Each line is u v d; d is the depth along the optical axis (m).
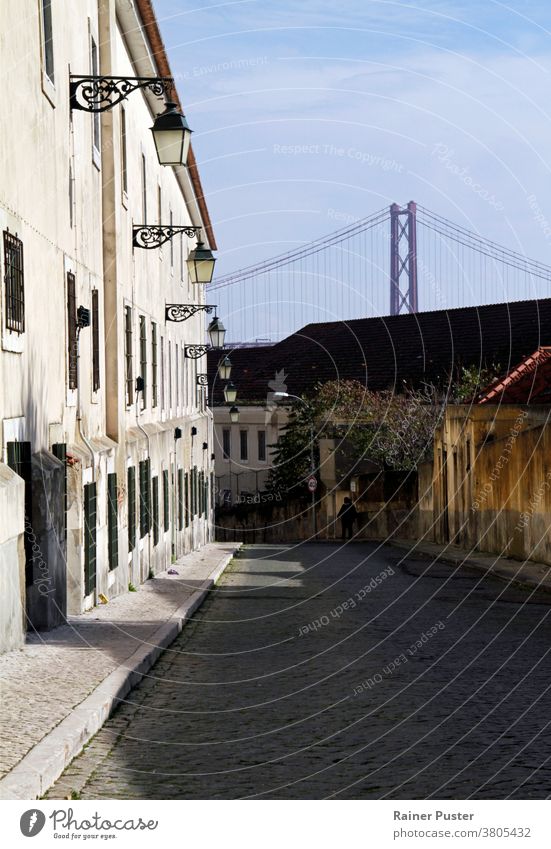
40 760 7.06
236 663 12.34
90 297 17.69
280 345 75.56
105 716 9.01
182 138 14.77
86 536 16.12
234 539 59.59
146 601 18.14
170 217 30.78
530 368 32.69
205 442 45.47
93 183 18.09
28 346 12.86
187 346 36.00
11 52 11.98
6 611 11.37
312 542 49.25
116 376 19.33
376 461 53.59
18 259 12.24
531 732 8.60
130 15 20.02
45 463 13.28
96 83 15.52
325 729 8.83
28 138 12.86
